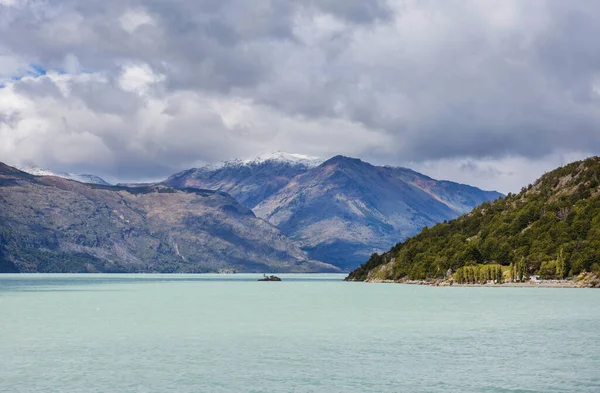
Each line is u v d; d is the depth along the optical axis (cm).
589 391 8800
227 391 8800
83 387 8988
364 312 18988
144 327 15212
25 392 8738
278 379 9475
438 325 15500
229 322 16312
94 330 14625
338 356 11194
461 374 9781
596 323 15675
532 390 8862
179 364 10494
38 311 19750
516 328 14838
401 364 10500
